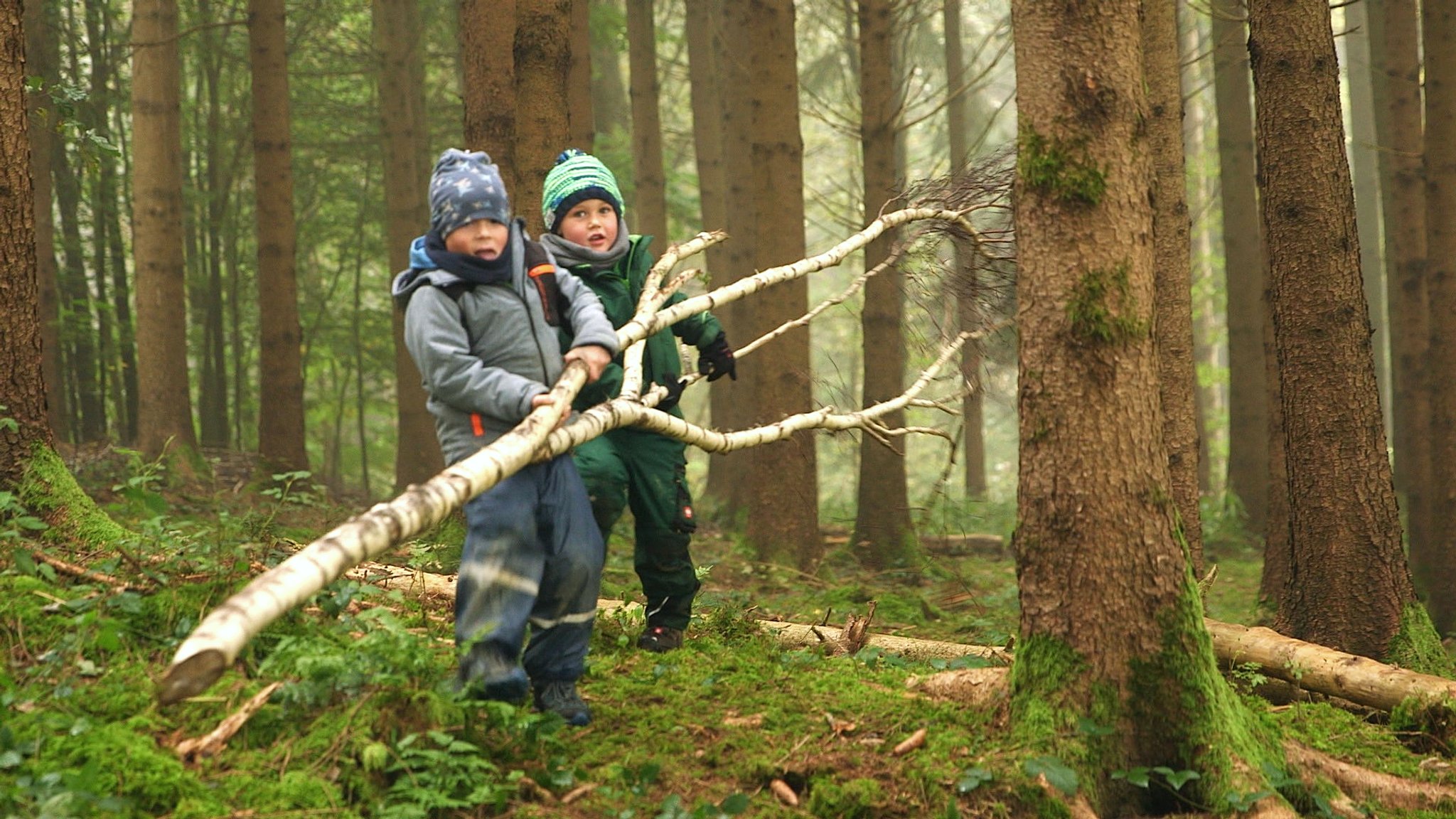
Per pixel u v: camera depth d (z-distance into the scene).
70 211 14.99
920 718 3.67
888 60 10.74
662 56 21.41
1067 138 3.52
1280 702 4.95
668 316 3.90
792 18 10.17
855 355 23.69
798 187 10.10
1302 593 6.12
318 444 22.59
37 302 4.67
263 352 11.67
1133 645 3.48
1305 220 6.09
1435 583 8.90
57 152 14.38
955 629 7.66
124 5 17.62
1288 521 6.27
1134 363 3.53
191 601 3.80
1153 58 7.33
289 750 3.02
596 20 15.42
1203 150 23.48
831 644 5.15
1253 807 3.35
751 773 3.34
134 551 4.18
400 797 2.93
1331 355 6.04
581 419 3.39
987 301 4.89
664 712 3.68
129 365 15.48
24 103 4.70
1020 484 3.66
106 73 14.73
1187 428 7.03
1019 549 3.64
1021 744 3.44
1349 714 4.47
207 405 16.64
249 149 18.11
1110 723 3.45
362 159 18.47
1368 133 18.78
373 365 19.48
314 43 18.09
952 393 5.01
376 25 15.46
